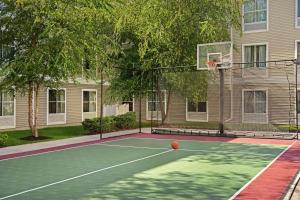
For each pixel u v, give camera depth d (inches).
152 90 892.0
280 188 321.4
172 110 901.8
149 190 313.9
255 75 993.5
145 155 512.7
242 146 608.7
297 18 964.0
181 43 908.6
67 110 1017.5
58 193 305.6
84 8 656.4
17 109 874.1
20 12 645.3
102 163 449.1
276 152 537.3
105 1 703.1
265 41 999.6
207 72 860.6
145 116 1116.5
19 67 628.4
